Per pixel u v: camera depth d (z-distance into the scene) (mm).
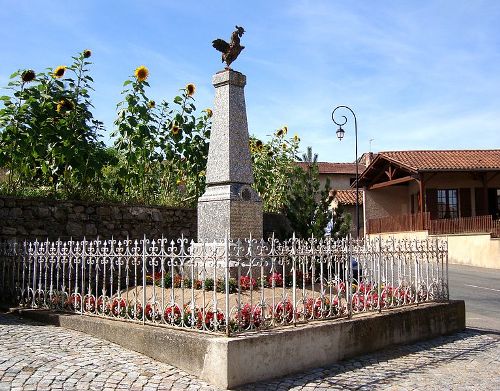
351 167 50781
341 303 8125
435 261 10008
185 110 14969
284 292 7188
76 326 8070
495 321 11289
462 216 32938
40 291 9336
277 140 19062
